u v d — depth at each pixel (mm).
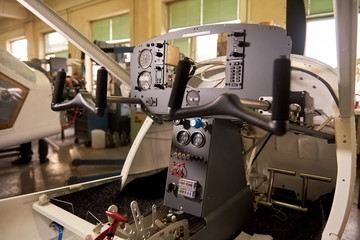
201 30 1249
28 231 1465
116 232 1110
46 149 4727
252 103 983
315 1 4625
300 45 2205
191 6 6234
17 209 1444
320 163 2049
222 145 1503
